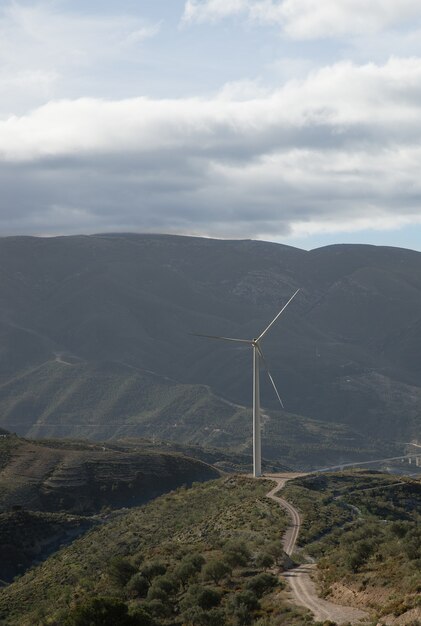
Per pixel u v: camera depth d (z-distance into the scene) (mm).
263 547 123250
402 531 122062
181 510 182875
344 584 100188
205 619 95188
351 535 127250
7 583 180875
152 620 94062
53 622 112812
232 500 175125
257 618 94250
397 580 94438
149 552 143500
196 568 116812
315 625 83812
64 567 158375
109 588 123250
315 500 169625
